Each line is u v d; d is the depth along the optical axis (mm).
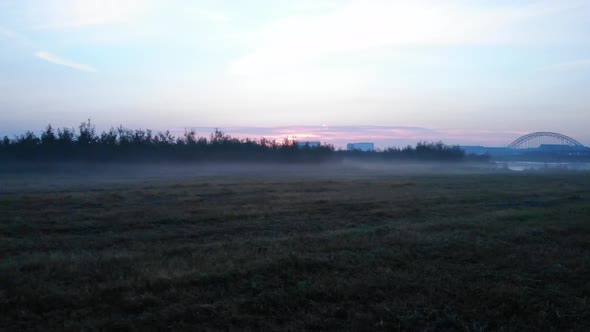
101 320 5711
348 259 8875
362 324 5812
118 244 10859
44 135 51312
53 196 20578
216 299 6574
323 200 20719
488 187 30875
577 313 6371
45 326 5586
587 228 12969
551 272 8258
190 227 13516
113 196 21297
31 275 7531
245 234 12328
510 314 6305
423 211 17656
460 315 6176
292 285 7230
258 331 5578
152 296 6508
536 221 14375
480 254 9500
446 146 94438
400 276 7738
